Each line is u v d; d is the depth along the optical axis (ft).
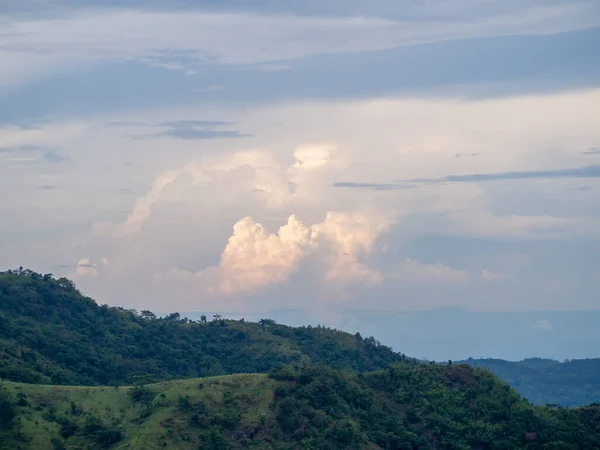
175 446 505.66
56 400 556.10
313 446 515.50
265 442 517.55
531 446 550.77
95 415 543.39
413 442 547.49
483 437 557.74
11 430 510.58
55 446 501.97
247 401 554.46
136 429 518.78
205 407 541.34
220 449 505.25
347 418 549.54
